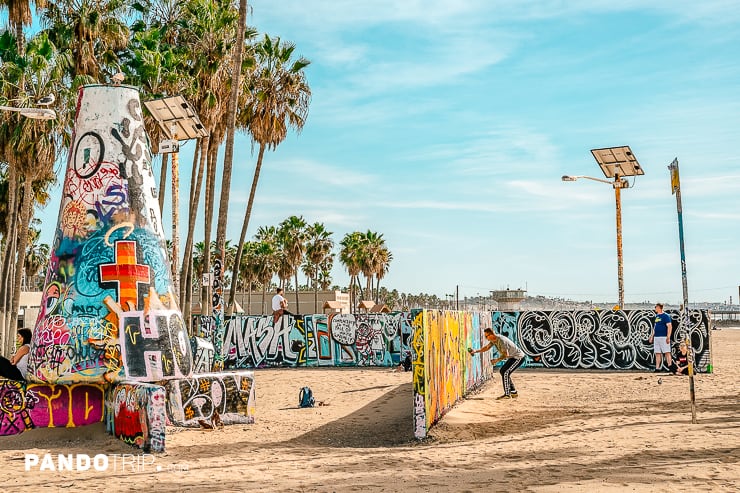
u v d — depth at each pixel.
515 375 21.67
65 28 28.61
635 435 9.80
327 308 74.31
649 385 17.58
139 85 28.97
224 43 29.55
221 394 12.20
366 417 13.24
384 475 7.67
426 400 10.59
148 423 9.49
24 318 50.44
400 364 24.33
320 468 8.20
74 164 11.37
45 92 26.61
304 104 33.66
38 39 26.66
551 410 13.31
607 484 6.80
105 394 11.01
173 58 28.88
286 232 76.56
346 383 19.89
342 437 11.03
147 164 11.80
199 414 11.91
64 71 28.14
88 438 10.73
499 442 9.84
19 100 25.72
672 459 7.94
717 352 31.22
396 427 11.84
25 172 27.16
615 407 13.38
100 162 11.27
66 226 11.20
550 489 6.68
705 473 7.14
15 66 26.22
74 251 11.05
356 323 26.73
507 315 25.36
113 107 11.52
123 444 10.07
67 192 11.36
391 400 15.64
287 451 9.60
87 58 28.62
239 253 34.75
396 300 144.75
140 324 10.98
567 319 24.62
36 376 10.70
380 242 86.50
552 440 9.73
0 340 28.39
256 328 27.14
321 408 14.76
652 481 6.86
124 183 11.31
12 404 10.48
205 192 33.41
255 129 32.94
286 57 33.06
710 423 10.66
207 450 9.73
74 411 10.80
